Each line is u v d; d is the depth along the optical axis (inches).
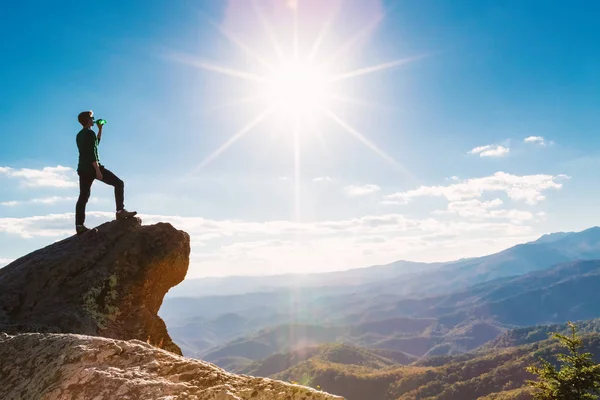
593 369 791.7
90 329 319.3
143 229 420.2
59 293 338.6
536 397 824.9
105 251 386.0
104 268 368.5
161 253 406.3
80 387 151.6
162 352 171.3
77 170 388.5
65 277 351.9
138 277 384.5
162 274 406.3
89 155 384.5
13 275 347.9
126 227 416.8
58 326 303.1
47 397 153.1
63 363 171.0
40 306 323.0
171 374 152.2
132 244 398.9
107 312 346.6
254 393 132.1
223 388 134.4
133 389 142.0
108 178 416.2
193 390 137.0
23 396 162.6
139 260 393.4
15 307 316.5
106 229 409.1
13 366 184.9
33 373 175.0
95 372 156.9
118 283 368.5
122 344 179.3
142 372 154.8
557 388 798.5
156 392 138.3
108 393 143.2
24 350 194.7
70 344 185.3
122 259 383.9
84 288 345.4
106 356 170.7
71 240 397.1
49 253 379.6
